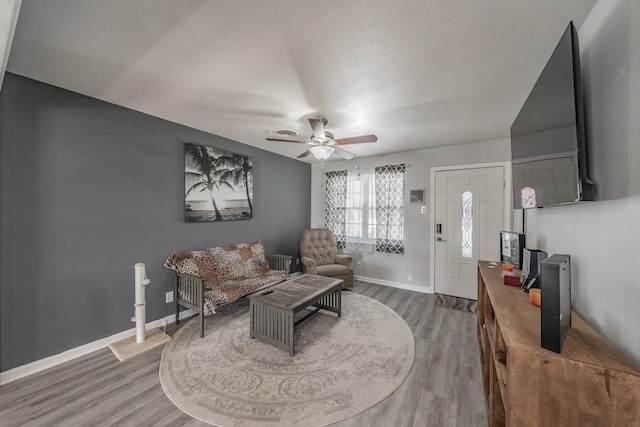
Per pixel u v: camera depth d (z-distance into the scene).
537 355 0.94
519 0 1.24
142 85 2.12
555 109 1.34
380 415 1.63
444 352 2.35
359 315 3.17
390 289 4.25
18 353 1.97
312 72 1.91
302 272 5.11
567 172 1.21
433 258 4.04
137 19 1.39
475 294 3.73
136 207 2.68
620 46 1.02
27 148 2.02
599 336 1.08
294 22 1.40
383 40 1.54
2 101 1.91
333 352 2.33
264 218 4.31
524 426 0.96
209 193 3.38
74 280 2.26
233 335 2.64
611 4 1.09
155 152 2.83
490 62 1.77
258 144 3.97
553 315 0.94
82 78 2.02
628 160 0.97
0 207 1.91
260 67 1.85
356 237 4.74
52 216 2.14
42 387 1.86
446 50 1.64
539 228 2.25
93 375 2.00
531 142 1.71
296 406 1.69
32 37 1.53
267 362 2.17
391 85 2.09
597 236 1.19
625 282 0.98
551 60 1.38
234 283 3.14
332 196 5.02
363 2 1.25
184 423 1.56
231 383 1.91
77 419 1.58
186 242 3.15
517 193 2.08
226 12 1.33
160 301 2.87
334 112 2.64
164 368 2.09
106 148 2.45
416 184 4.20
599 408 0.87
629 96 0.97
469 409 1.68
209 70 1.89
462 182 3.83
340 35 1.50
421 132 3.26
